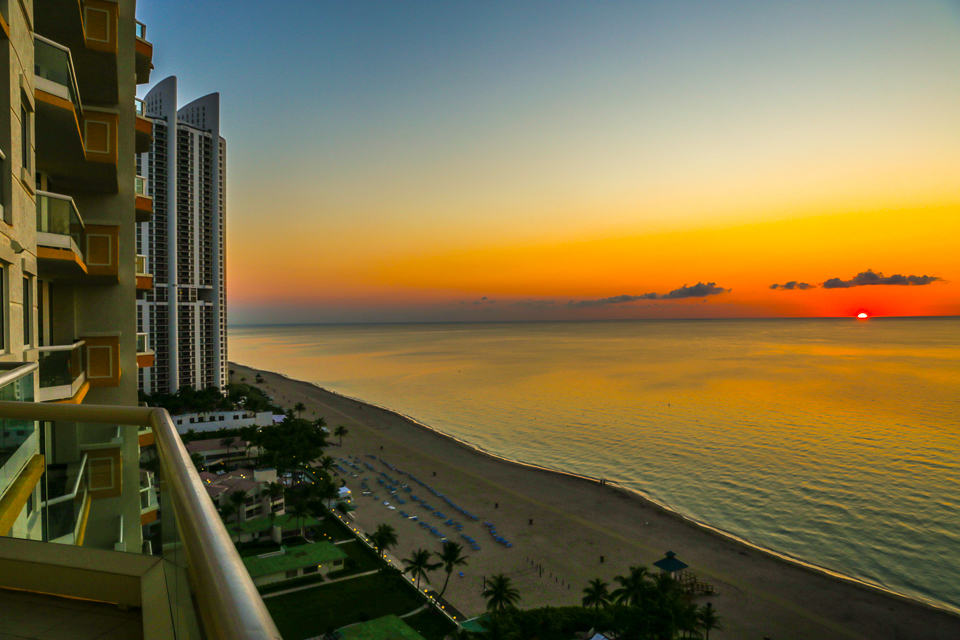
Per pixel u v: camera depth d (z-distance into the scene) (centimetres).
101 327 1764
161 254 12194
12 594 286
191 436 10688
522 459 10738
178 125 12500
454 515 7694
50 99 1181
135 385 1762
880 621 5125
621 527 7319
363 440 12194
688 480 9206
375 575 5662
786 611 5306
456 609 5216
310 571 5631
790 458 10200
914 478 8894
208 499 178
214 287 13275
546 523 7431
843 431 12231
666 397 17375
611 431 12900
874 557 6391
